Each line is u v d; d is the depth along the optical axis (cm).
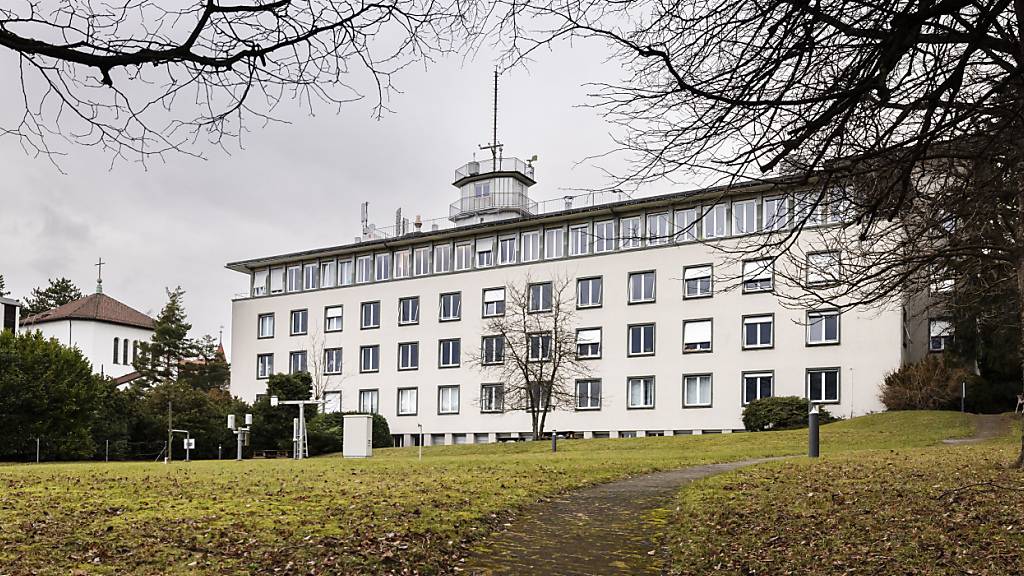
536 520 1188
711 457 2436
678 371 4675
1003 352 3725
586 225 5084
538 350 5112
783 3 554
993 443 2606
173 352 8575
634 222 4925
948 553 866
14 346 4266
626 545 1013
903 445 2889
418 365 5619
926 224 979
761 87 593
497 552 962
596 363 4934
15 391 4072
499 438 5253
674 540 1025
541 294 5188
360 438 2933
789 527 1052
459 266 5559
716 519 1139
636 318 4834
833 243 1091
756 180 688
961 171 989
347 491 1395
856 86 549
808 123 580
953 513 1070
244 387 6341
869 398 4138
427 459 2509
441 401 5503
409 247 5772
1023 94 649
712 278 4350
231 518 1087
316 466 2122
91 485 1491
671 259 4741
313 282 6172
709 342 4594
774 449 2894
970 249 1165
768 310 4434
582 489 1557
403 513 1145
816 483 1469
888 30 547
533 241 5288
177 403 5109
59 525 1003
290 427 5100
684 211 4728
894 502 1184
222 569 811
